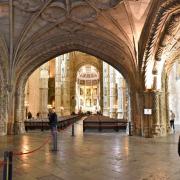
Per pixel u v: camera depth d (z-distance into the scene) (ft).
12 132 57.77
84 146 36.24
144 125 50.85
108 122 63.82
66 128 76.33
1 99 57.26
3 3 48.32
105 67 121.39
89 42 58.49
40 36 55.67
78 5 49.24
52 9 50.49
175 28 42.70
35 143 40.06
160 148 34.06
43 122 68.80
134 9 46.26
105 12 49.37
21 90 61.62
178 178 18.94
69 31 56.03
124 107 92.17
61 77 131.03
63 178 19.11
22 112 62.13
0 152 30.66
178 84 88.02
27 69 61.05
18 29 53.52
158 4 38.91
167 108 56.34
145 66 49.90
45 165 23.58
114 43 55.57
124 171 21.18
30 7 49.37
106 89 120.98
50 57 62.75
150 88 50.60
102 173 20.53
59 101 128.06
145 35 47.65
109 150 32.37
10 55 55.88
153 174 20.15
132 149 33.19
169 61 53.67
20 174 20.33
